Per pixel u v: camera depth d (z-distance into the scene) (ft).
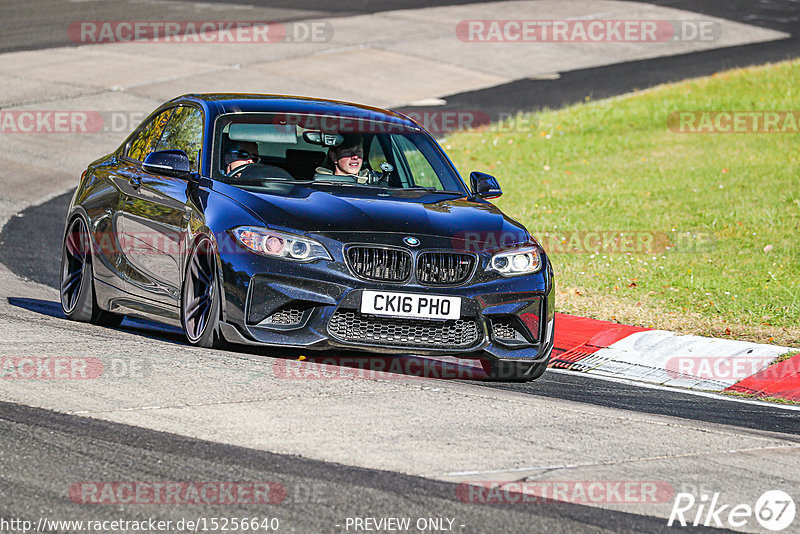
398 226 80.53
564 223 162.81
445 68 307.37
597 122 242.99
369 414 67.00
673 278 131.75
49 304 107.86
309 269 77.36
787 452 66.74
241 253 77.82
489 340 81.10
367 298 77.61
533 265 83.87
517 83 293.23
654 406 82.84
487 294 80.48
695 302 120.78
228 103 94.79
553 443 64.08
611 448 64.13
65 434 59.47
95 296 97.60
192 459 56.59
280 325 77.56
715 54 331.98
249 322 77.30
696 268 136.67
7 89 251.19
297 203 81.87
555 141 227.20
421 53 323.57
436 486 54.90
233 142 90.17
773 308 118.01
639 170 201.16
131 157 101.40
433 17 381.60
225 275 77.97
